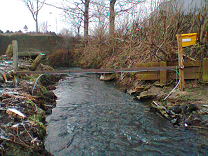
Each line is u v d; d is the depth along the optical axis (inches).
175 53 213.5
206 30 201.9
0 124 97.5
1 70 193.8
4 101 124.9
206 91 175.6
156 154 105.1
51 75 325.4
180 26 231.3
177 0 257.8
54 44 609.3
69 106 187.3
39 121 126.2
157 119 150.3
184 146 109.9
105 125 143.2
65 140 120.0
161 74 212.5
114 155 105.4
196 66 195.9
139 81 245.3
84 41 575.2
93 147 113.2
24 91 165.5
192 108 145.2
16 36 542.9
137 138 122.9
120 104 192.2
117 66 339.0
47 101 189.9
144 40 267.7
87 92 247.4
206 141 111.6
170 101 172.9
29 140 96.3
